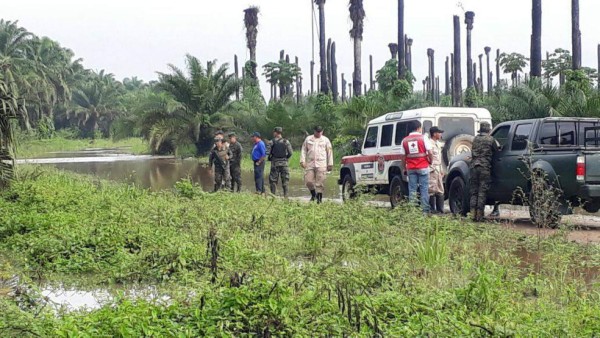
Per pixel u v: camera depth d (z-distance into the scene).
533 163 14.62
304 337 6.37
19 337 6.40
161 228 12.88
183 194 18.25
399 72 45.62
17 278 9.95
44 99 94.50
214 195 17.89
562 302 8.10
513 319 6.82
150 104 56.47
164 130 54.12
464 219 14.66
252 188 25.83
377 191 19.08
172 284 9.43
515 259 10.38
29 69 89.50
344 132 37.75
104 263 10.69
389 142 18.86
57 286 9.70
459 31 49.69
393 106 38.38
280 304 6.71
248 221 13.65
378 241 11.38
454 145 17.34
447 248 10.48
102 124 122.75
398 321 6.81
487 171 15.61
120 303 7.14
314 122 46.03
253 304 6.79
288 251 11.49
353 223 13.28
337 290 7.18
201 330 6.46
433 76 83.44
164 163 46.06
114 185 22.23
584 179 13.95
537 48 32.75
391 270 8.80
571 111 29.25
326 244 11.71
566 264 9.82
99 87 119.75
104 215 13.78
